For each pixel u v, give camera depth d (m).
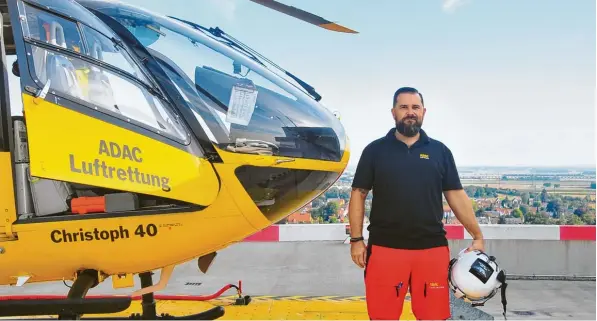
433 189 2.66
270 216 2.70
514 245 5.82
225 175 2.56
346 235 7.23
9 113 2.51
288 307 4.11
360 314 3.91
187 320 3.08
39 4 2.44
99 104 2.43
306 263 6.18
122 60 2.56
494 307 4.55
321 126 2.77
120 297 2.57
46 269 2.68
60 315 2.50
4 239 2.51
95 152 2.36
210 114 2.59
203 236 2.62
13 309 2.45
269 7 3.11
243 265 6.12
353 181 2.81
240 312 3.96
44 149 2.30
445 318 2.66
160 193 2.40
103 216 2.52
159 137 2.46
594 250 5.71
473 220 2.79
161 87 2.58
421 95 2.72
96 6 2.75
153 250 2.63
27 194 2.55
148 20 2.73
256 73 2.80
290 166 2.63
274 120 2.68
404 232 2.63
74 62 2.45
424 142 2.74
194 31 2.85
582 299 4.80
